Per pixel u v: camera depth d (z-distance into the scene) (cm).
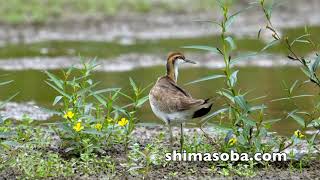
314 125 1135
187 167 1098
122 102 1705
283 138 1250
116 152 1194
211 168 1091
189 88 1878
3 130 1202
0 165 1075
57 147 1212
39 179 1040
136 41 2677
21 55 2392
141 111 1619
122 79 1991
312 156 1160
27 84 1947
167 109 1132
